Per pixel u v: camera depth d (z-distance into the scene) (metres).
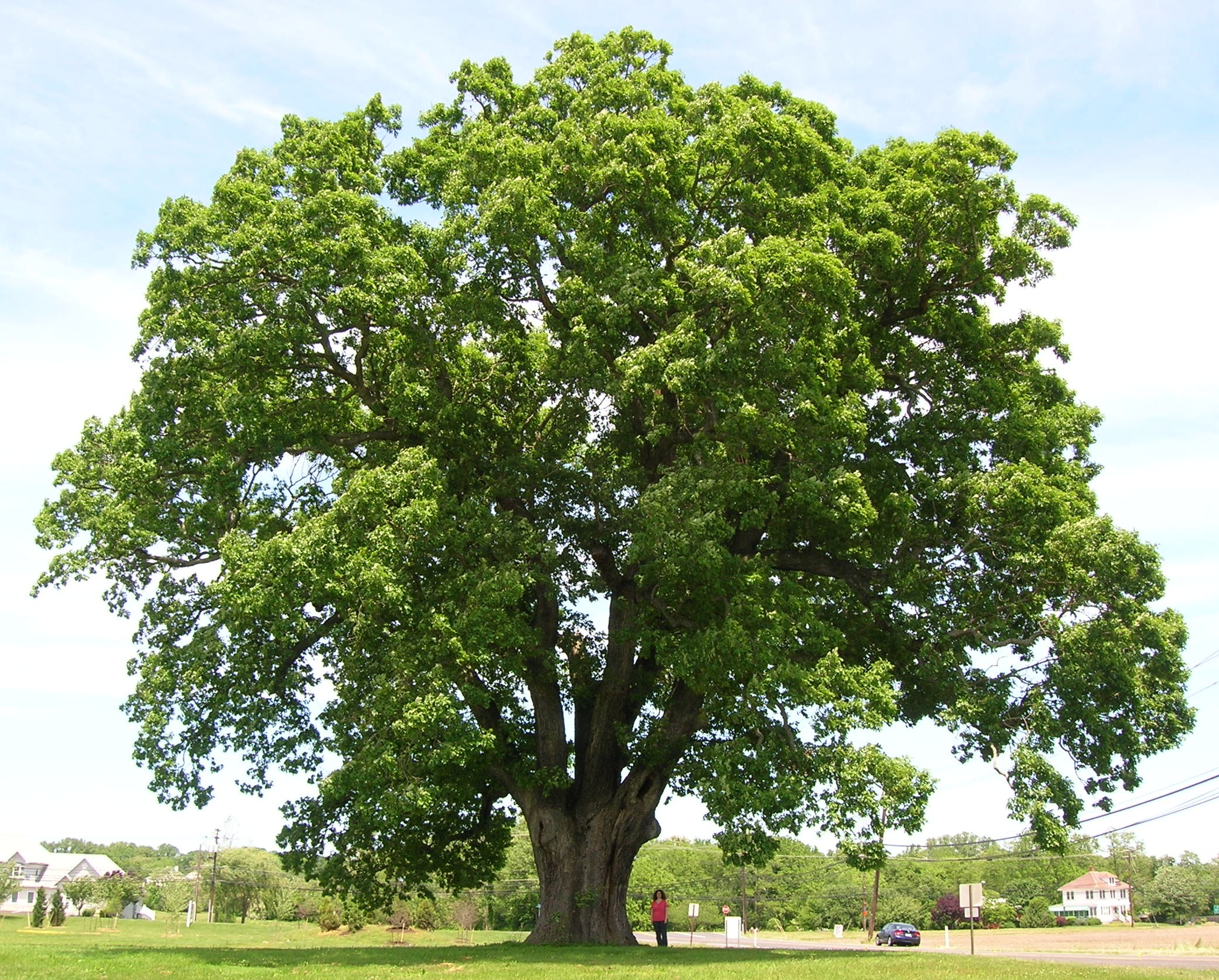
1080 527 20.38
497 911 80.00
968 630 21.89
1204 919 93.19
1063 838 19.22
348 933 56.19
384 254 20.69
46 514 21.48
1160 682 21.17
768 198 21.44
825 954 18.98
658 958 17.20
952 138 22.86
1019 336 23.86
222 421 21.48
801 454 20.30
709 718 21.39
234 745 20.50
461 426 22.62
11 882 76.25
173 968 14.45
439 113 24.70
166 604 21.75
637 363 19.28
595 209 21.73
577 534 22.67
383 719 18.25
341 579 18.47
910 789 17.50
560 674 22.55
